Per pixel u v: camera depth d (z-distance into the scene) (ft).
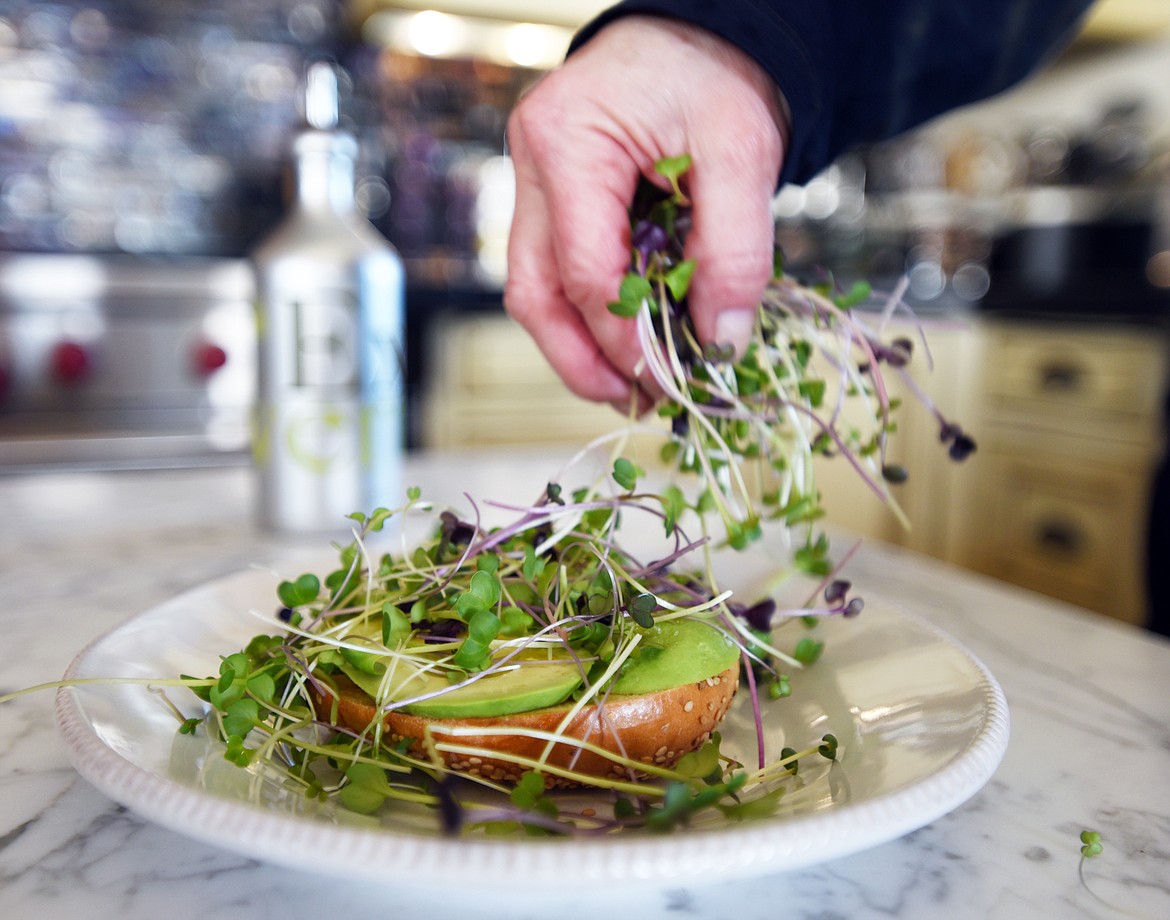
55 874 0.78
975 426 4.65
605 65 1.14
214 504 2.09
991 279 5.78
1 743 1.01
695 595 1.13
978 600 1.52
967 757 0.77
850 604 1.22
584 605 1.05
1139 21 5.16
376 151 5.62
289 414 1.70
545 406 4.49
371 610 1.09
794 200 6.21
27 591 1.49
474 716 0.94
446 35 5.40
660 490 1.99
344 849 0.61
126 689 0.97
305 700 1.01
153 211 5.09
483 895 0.76
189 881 0.78
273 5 5.24
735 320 1.19
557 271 1.36
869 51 1.42
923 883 0.79
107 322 3.87
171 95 5.07
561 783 0.96
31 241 4.80
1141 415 3.85
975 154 6.10
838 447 1.35
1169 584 2.54
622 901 0.76
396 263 1.74
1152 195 5.03
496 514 1.80
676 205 1.24
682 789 0.74
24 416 3.80
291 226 1.69
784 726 1.08
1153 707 1.13
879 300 4.46
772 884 0.79
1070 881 0.79
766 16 1.18
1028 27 1.60
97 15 4.84
